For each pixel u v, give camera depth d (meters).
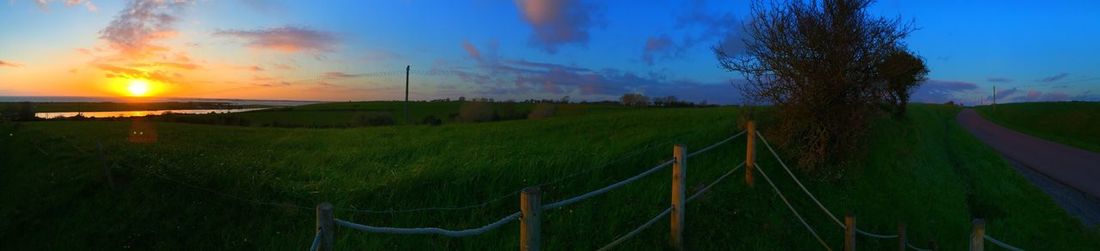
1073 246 12.03
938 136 28.09
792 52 11.22
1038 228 12.93
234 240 8.48
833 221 9.73
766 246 8.23
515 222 8.55
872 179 12.15
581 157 11.39
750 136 9.83
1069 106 71.31
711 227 8.51
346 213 8.94
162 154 13.88
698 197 9.22
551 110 43.56
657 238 7.98
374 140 18.39
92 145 14.90
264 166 12.42
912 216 11.16
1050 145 32.84
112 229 8.91
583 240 8.06
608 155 11.48
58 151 13.98
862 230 9.72
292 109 84.12
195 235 8.73
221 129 26.31
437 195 9.62
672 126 17.00
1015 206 14.52
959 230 11.46
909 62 12.16
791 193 10.23
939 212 11.97
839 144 11.32
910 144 17.38
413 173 10.60
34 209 9.64
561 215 8.67
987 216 13.68
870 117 11.73
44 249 8.62
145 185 10.31
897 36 11.14
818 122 11.25
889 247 9.51
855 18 10.83
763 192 9.85
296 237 8.37
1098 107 65.38
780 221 9.04
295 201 9.64
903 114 21.41
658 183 9.93
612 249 7.80
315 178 11.45
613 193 9.50
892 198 11.59
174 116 55.12
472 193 9.77
